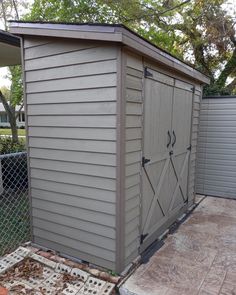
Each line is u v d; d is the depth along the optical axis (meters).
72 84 2.43
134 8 8.33
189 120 3.92
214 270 2.55
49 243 2.89
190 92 3.81
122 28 1.96
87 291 2.24
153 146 2.85
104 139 2.31
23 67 2.75
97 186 2.43
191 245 3.06
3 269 2.52
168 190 3.40
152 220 3.01
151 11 8.31
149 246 2.99
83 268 2.54
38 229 2.96
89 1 8.82
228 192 4.94
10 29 2.59
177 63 2.98
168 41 9.23
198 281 2.38
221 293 2.22
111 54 2.15
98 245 2.51
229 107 4.75
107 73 2.20
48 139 2.71
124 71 2.17
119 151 2.23
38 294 2.21
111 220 2.39
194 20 8.21
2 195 4.29
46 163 2.77
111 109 2.22
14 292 2.23
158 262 2.68
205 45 8.34
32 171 2.90
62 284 2.34
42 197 2.87
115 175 2.29
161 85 2.89
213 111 4.91
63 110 2.54
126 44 2.04
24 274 2.48
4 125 26.67
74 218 2.64
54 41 2.47
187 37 8.89
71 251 2.72
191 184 4.36
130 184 2.46
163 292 2.22
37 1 9.13
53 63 2.52
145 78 2.53
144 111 2.58
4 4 9.97
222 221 3.82
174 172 3.54
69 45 2.38
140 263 2.66
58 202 2.74
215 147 4.96
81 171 2.51
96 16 8.98
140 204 2.69
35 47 2.62
